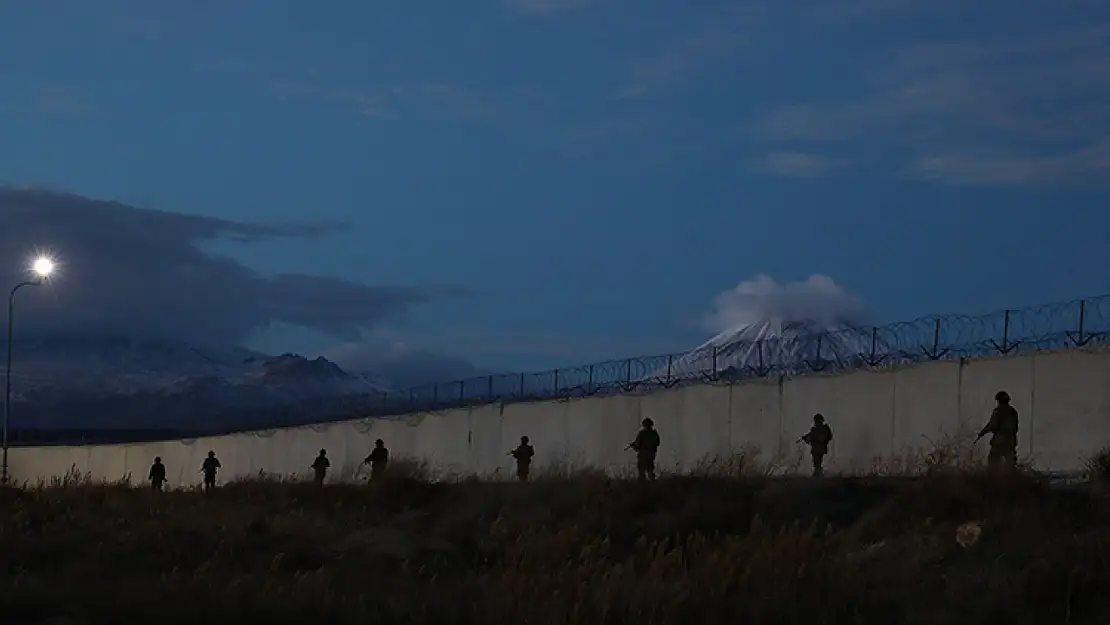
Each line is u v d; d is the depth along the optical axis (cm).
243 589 2175
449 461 5156
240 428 6988
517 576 2120
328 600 2102
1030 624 1750
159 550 2802
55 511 3378
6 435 6481
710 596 1922
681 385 4244
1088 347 3097
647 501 2842
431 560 2725
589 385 4578
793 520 2633
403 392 5853
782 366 3925
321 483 4122
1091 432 3048
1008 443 2642
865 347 3706
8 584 2228
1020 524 2155
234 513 3328
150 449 7531
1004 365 3284
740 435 3997
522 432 4816
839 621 1859
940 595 1909
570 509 2942
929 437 3419
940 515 2331
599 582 2033
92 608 2070
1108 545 1916
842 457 3672
